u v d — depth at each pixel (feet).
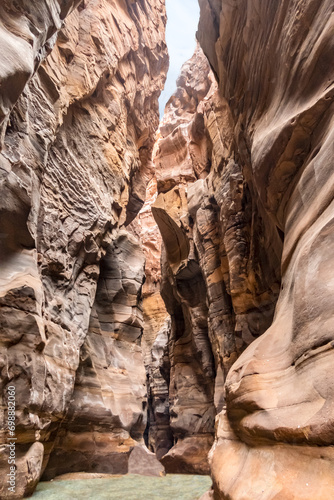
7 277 21.40
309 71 18.45
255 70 26.35
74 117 37.47
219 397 39.06
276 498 9.64
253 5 25.41
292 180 19.93
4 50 15.44
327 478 8.90
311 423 9.77
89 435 31.01
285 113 20.62
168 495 23.34
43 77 29.40
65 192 33.17
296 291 13.91
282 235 24.54
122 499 21.83
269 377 14.14
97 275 36.83
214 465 16.58
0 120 16.05
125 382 37.76
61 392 25.93
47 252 28.53
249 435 13.70
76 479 27.30
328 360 10.75
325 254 13.11
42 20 19.15
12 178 21.38
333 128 16.02
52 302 28.09
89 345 35.55
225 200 39.70
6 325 20.21
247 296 34.88
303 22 18.97
